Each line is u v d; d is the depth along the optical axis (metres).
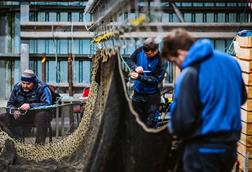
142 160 3.23
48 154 5.21
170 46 2.93
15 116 5.28
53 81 8.45
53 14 8.28
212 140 2.84
